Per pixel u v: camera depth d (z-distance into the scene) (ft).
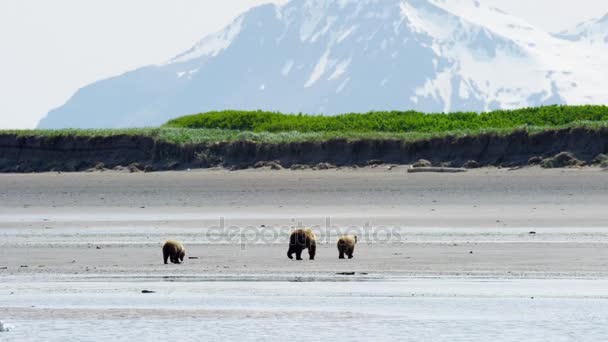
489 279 249.55
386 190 506.48
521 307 216.33
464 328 199.11
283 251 305.12
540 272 257.96
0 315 213.66
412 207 444.96
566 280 246.88
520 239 329.52
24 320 209.26
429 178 544.21
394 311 214.48
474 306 217.97
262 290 237.86
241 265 275.80
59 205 485.56
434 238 336.29
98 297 231.09
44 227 390.01
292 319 208.54
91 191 546.26
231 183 555.28
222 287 242.37
